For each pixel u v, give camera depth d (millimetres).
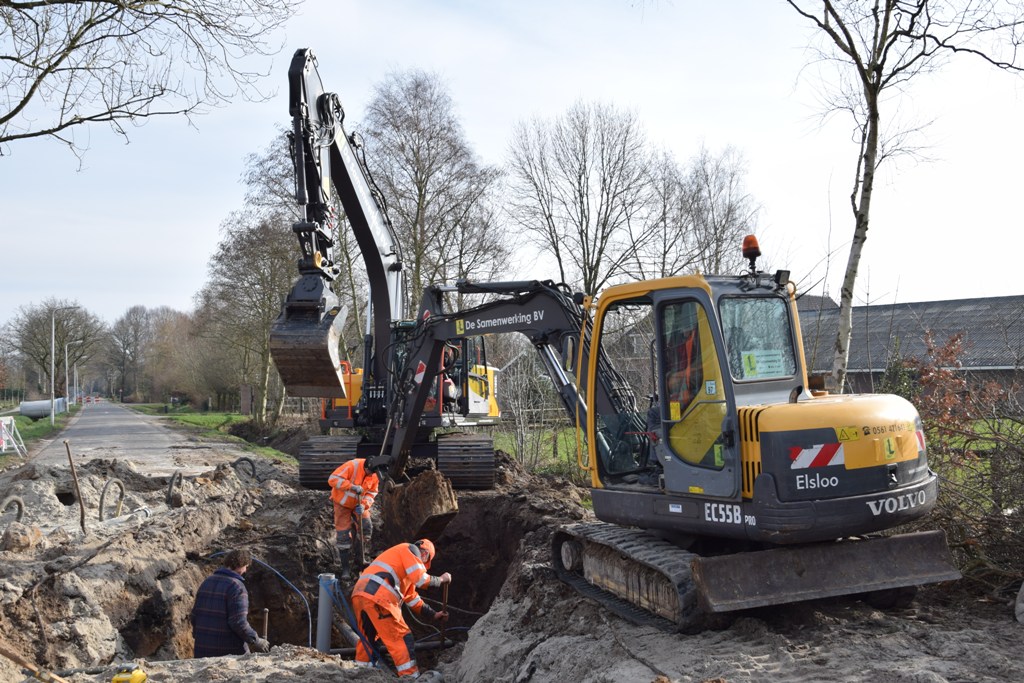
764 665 5914
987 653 5840
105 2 10727
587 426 8141
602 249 30062
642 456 8336
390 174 31859
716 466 6863
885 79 11266
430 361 12141
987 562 7602
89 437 38312
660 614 7062
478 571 13117
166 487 16047
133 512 13367
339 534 11617
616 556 7820
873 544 6906
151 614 9875
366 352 15055
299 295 9883
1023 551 7652
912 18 11008
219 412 78625
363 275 37594
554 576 9055
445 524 11930
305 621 11672
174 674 7105
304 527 12609
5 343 85438
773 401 6938
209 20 11344
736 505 6602
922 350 20766
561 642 7426
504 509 13227
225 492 15781
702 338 6996
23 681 6816
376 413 14891
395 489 12477
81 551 9898
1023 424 8594
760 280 7168
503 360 25609
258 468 19047
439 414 14562
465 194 32438
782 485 6344
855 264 11469
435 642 11359
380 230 13938
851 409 6609
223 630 8516
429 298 12453
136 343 133000
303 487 15109
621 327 14180
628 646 6742
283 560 11914
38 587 8750
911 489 6711
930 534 7082
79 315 81625
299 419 47656
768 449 6391
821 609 7137
